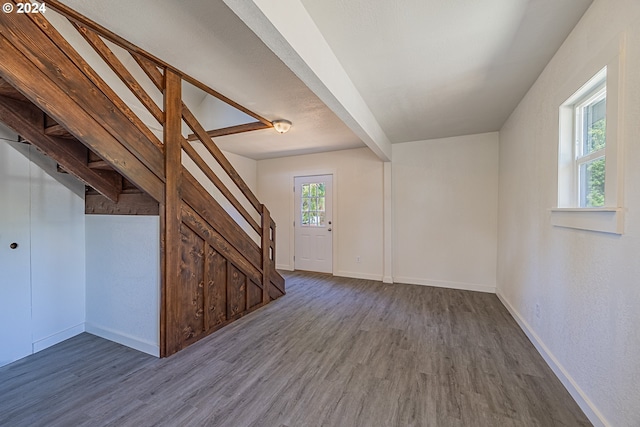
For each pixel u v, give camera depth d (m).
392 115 3.16
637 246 1.20
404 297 3.73
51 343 2.37
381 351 2.29
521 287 2.74
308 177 5.30
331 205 5.07
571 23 1.66
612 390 1.35
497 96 2.67
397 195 4.48
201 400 1.69
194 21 1.63
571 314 1.74
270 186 5.66
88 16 1.58
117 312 2.43
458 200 4.10
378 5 1.50
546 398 1.70
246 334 2.62
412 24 1.65
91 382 1.86
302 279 4.71
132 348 2.33
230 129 3.76
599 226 1.43
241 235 3.03
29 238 2.24
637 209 1.20
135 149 1.96
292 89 2.50
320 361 2.14
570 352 1.75
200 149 4.63
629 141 1.25
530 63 2.09
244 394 1.75
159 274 2.20
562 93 1.87
